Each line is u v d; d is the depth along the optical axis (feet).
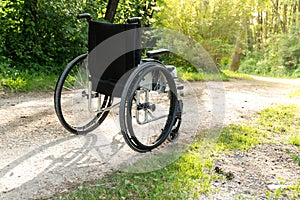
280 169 11.91
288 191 10.37
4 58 23.84
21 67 24.44
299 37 65.62
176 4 37.32
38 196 9.48
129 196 9.63
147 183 10.38
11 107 16.98
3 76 21.75
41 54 25.50
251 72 66.44
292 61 64.49
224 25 39.81
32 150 12.29
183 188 10.18
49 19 25.66
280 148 13.67
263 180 11.05
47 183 10.18
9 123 14.71
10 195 9.50
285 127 16.31
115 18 33.19
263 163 12.27
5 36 24.84
